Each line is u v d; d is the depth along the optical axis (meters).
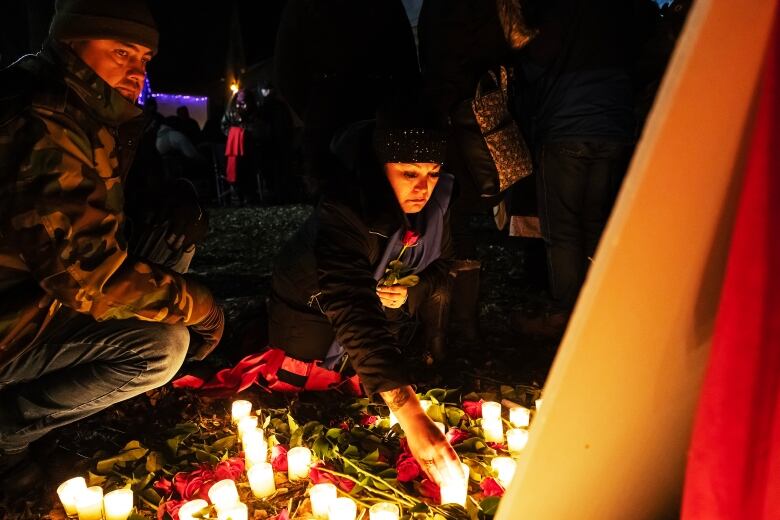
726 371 1.21
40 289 2.26
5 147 2.01
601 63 4.07
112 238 2.19
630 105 4.21
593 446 1.49
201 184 15.34
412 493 2.54
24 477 2.64
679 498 2.03
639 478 1.79
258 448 2.73
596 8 4.04
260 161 14.30
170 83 29.88
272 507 2.54
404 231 2.84
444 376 3.76
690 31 1.05
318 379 3.44
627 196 1.14
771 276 1.15
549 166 4.29
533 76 4.26
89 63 2.15
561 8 4.04
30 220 2.04
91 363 2.58
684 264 1.28
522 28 3.63
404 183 2.64
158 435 3.10
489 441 2.91
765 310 1.17
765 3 1.06
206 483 2.56
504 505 1.46
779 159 1.11
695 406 1.70
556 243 4.41
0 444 2.57
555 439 1.37
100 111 2.20
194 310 2.51
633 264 1.21
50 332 2.50
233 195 14.79
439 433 2.38
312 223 3.36
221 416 3.31
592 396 1.37
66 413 2.61
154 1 29.14
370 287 2.65
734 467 1.25
